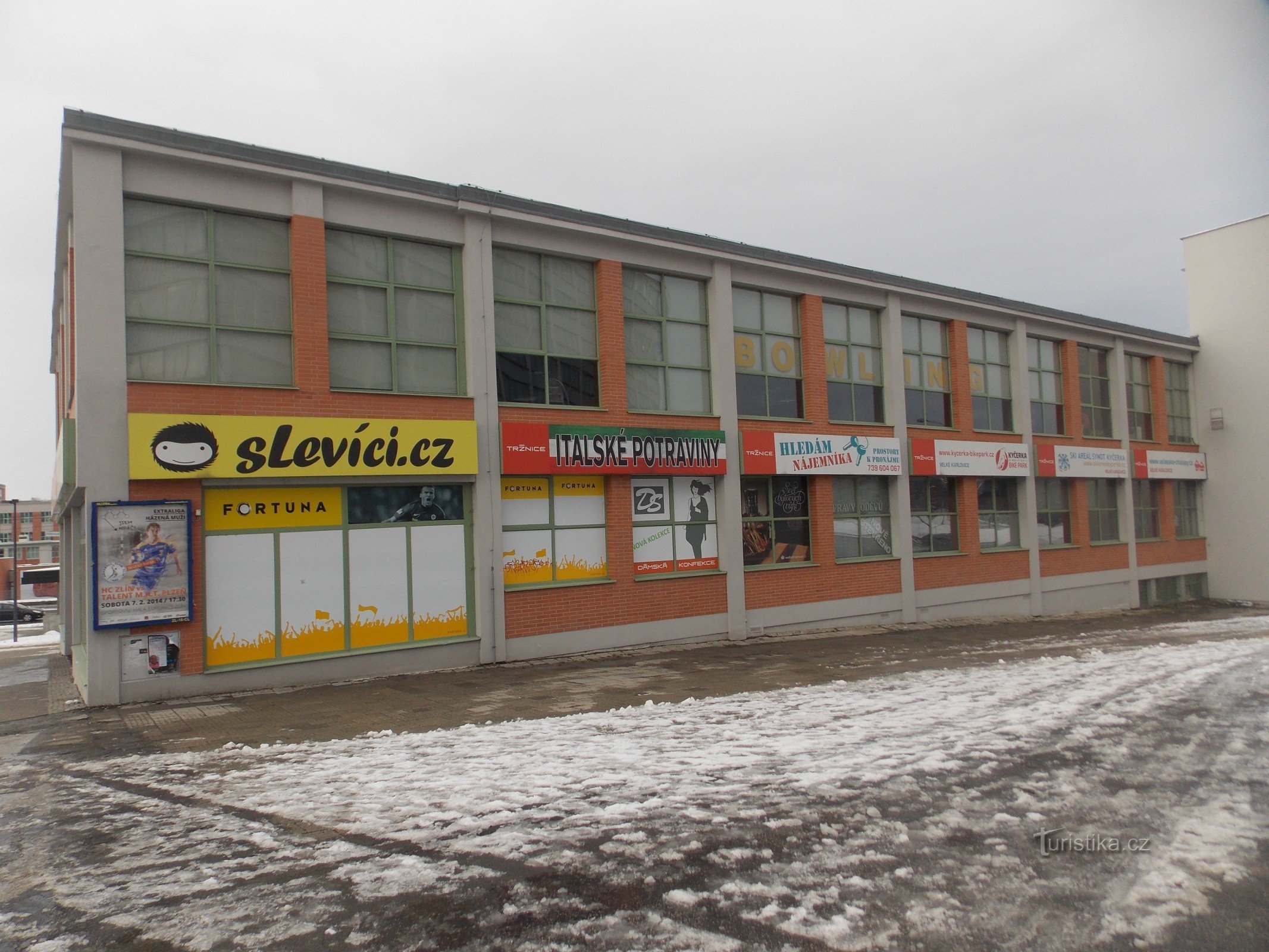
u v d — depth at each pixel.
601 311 15.43
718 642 16.41
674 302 16.70
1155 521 28.72
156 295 11.28
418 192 13.17
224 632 11.41
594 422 15.10
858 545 19.47
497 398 13.95
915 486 20.95
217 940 4.01
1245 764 6.90
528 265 14.79
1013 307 23.05
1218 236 30.17
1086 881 4.54
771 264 17.64
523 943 3.91
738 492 16.95
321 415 12.23
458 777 6.71
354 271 12.96
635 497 15.75
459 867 4.84
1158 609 27.34
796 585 18.02
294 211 12.19
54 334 21.33
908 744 7.61
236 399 11.56
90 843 5.39
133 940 4.04
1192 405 30.78
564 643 14.47
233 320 11.84
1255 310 29.22
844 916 4.14
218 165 11.57
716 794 6.15
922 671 12.45
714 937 3.94
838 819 5.56
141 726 9.17
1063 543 25.02
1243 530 29.47
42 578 62.47
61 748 8.24
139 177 11.15
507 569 14.16
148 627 10.81
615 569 15.20
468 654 13.40
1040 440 24.11
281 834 5.46
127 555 10.66
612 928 4.05
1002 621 21.75
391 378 13.12
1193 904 4.25
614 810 5.79
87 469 10.52
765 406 17.94
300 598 12.02
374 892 4.52
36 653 20.56
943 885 4.51
